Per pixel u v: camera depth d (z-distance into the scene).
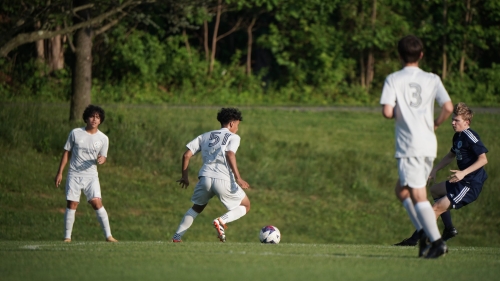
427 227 24.16
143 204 75.31
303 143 103.00
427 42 163.25
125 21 143.25
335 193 86.19
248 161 89.94
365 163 94.31
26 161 78.12
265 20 162.62
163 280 19.59
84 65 87.31
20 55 139.00
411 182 23.89
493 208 84.19
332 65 157.62
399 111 24.00
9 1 99.81
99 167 81.44
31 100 125.31
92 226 67.75
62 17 77.69
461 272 21.66
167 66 146.50
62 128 84.06
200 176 36.16
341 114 127.06
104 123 88.88
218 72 151.12
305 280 19.62
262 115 121.44
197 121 104.44
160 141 87.38
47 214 68.75
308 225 77.50
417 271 21.70
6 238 63.03
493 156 94.56
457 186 34.84
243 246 31.34
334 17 164.25
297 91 153.88
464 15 168.12
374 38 157.38
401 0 166.25
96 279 19.89
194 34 159.38
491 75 161.38
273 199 82.38
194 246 30.80
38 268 22.06
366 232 77.50
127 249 28.44
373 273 21.14
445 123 115.69
